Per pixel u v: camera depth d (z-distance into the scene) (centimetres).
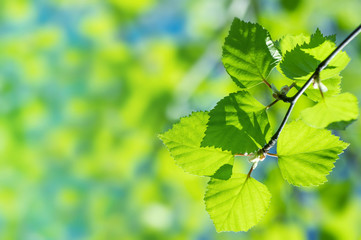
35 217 692
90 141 612
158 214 536
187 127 106
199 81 480
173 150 105
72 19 619
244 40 108
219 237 423
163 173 456
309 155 107
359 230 350
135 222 570
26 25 629
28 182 671
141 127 565
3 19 614
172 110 475
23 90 652
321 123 100
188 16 592
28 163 662
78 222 668
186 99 478
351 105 99
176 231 549
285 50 110
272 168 361
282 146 108
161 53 574
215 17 567
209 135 102
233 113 103
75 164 634
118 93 591
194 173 105
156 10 591
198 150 105
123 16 581
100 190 625
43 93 646
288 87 106
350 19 437
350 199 343
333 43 106
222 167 105
